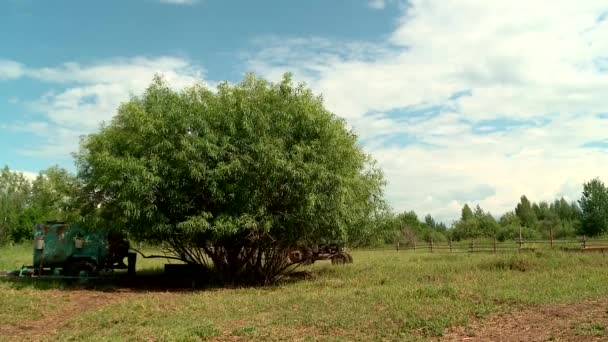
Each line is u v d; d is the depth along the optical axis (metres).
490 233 65.56
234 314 11.99
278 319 11.09
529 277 17.38
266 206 17.95
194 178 17.20
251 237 18.44
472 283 15.82
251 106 17.97
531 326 9.84
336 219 18.27
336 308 12.05
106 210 18.53
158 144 17.20
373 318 10.74
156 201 17.80
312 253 21.97
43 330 11.27
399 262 27.02
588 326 9.50
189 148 16.89
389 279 18.42
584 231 58.25
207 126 17.61
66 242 19.48
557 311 11.07
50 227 19.50
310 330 10.05
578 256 24.16
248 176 17.44
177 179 17.39
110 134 18.97
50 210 21.86
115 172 17.31
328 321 10.59
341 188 17.72
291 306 12.73
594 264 21.64
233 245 19.30
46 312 13.06
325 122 18.36
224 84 18.86
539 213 89.75
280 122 17.86
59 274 19.55
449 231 74.44
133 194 17.00
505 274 18.66
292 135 18.31
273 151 17.00
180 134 17.58
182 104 18.22
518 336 9.16
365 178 21.31
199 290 17.86
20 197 66.44
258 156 17.25
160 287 19.30
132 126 18.28
